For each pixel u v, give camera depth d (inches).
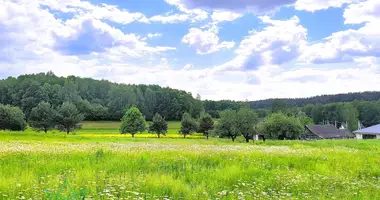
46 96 4699.8
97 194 331.0
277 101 6220.5
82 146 1010.1
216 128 3221.0
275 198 353.1
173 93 5570.9
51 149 847.1
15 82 5007.4
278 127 3112.7
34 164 550.0
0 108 3683.6
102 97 5748.0
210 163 645.3
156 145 1151.6
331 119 6456.7
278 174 508.4
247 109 3203.7
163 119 3585.1
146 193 344.8
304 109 7377.0
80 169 500.4
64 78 6112.2
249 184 410.6
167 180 418.9
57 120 3730.3
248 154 781.9
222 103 6515.8
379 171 580.7
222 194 358.0
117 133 3688.5
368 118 6205.7
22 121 3735.2
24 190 331.9
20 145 1002.1
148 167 554.6
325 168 587.5
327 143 1603.1
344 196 373.1
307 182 441.1
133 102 5064.0
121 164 566.3
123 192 349.1
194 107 5634.8
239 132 3117.6
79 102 4906.5
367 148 1230.9
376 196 362.9
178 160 627.5
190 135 3885.3
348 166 618.2
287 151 925.8
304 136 4399.6
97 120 4940.9
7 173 449.1
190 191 374.0
